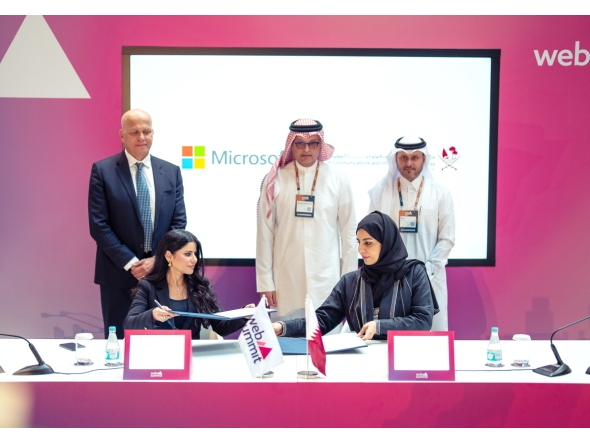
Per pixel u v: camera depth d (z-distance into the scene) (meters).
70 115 4.32
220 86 4.34
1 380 2.00
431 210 3.93
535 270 4.46
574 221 4.43
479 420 2.01
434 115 4.36
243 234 4.40
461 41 4.35
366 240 2.83
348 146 4.37
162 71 4.32
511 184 4.42
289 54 4.32
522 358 2.26
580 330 4.47
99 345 2.62
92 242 4.38
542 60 4.36
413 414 2.00
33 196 4.35
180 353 2.04
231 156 4.37
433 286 3.88
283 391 1.99
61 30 4.28
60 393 1.99
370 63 4.34
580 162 4.41
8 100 4.30
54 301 4.40
